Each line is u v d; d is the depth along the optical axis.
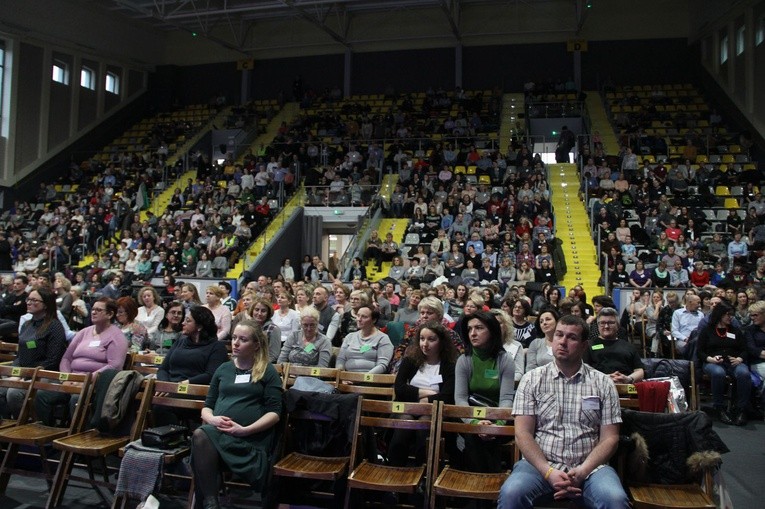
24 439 4.42
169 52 26.20
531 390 3.72
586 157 17.58
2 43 20.05
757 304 6.82
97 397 4.68
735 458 5.44
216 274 14.14
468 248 13.21
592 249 13.77
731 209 14.48
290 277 14.35
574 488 3.42
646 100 21.34
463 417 4.11
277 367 5.24
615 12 22.69
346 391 4.91
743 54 18.58
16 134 20.31
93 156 22.81
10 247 16.03
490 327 4.51
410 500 4.25
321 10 22.45
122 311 6.65
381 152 19.11
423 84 24.05
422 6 23.34
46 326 5.64
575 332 3.63
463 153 19.00
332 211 16.69
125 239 16.11
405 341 5.66
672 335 8.24
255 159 20.14
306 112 23.86
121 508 4.11
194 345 5.18
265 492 4.13
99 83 23.67
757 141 17.53
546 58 23.14
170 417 4.78
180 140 23.06
